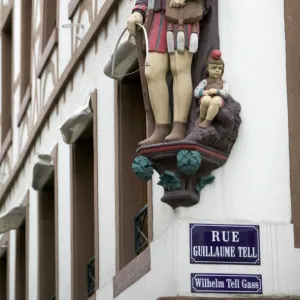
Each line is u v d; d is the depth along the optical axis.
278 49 13.88
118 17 16.47
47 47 20.36
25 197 21.92
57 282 18.97
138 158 13.46
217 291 13.27
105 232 16.56
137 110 16.27
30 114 21.97
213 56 13.45
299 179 13.65
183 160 13.17
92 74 17.56
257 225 13.47
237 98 13.73
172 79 13.66
